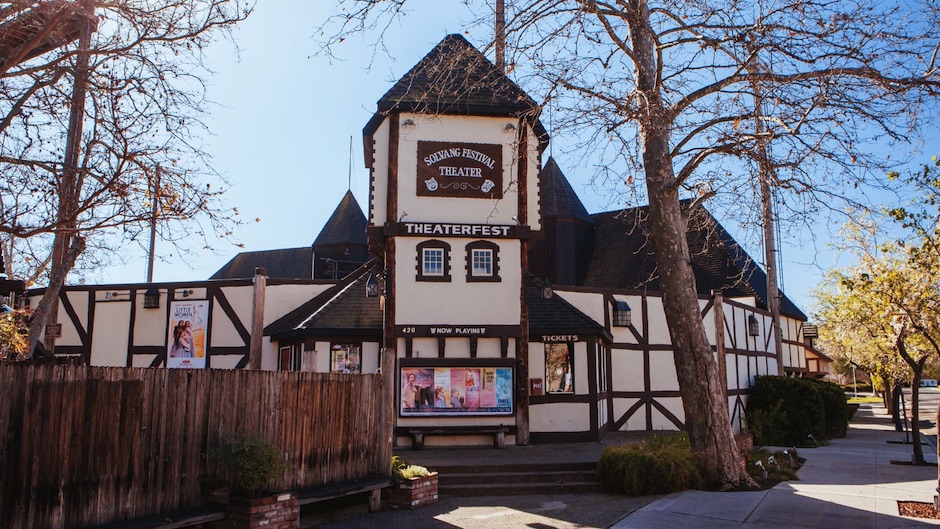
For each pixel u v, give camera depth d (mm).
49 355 16891
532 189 16859
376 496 9977
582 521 9125
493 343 16281
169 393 7367
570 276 26781
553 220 26969
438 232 16234
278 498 7992
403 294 16078
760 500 10156
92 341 19031
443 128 16672
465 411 15828
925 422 31578
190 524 7156
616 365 20000
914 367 15297
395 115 16609
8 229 7496
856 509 9555
